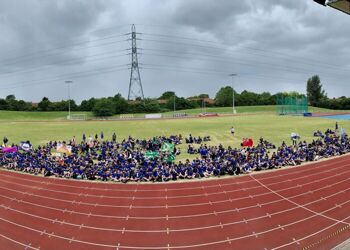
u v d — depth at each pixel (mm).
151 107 150125
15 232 28672
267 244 25859
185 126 85250
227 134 71688
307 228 28328
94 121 103188
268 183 39969
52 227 29547
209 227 28984
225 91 193250
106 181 42188
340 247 23609
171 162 45938
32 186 40938
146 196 36656
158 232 28297
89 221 30641
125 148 57156
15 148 57469
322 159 50188
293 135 58062
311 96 183250
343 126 78812
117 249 25750
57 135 75938
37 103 191000
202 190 38156
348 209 31891
